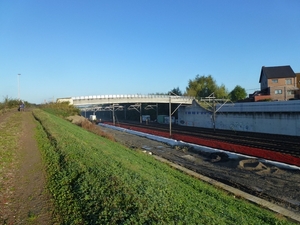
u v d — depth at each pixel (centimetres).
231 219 773
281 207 1135
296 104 3119
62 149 1251
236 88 7056
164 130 4778
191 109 5719
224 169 1842
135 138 3809
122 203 655
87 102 5200
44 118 2756
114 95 5294
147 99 5569
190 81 8306
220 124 4641
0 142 1374
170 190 909
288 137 3047
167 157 2384
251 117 3847
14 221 606
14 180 890
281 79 5516
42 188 824
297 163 1761
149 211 624
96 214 602
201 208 793
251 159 1939
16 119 2709
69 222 594
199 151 2500
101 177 828
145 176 998
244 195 1291
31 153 1289
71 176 874
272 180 1520
